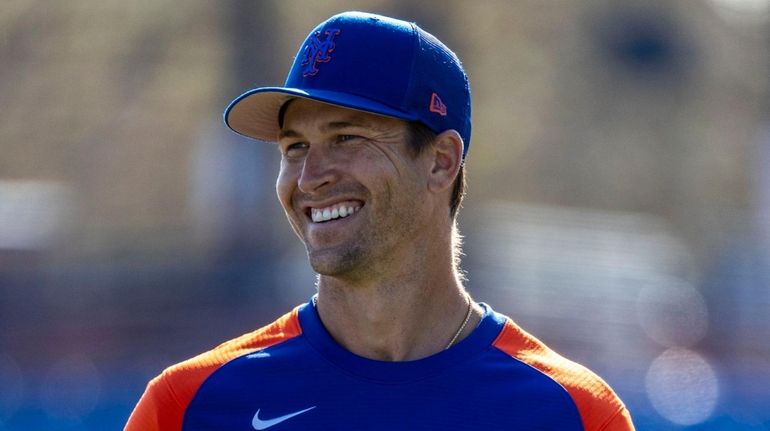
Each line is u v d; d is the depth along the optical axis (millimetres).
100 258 79500
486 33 107500
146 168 92875
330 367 11625
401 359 11789
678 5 117250
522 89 107750
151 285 65312
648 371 59188
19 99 96125
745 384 58656
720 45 116000
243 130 12570
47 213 85562
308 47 11844
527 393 11492
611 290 68438
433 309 11922
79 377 54594
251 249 77000
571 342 62344
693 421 53844
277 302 62656
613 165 104938
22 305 63000
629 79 111312
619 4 115125
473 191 100500
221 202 81562
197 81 96125
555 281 68500
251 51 85812
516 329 12125
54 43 98688
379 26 11742
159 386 11938
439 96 11820
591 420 11461
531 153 104375
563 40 111625
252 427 11484
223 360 11961
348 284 11750
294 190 11820
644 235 86625
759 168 106812
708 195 105000
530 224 80500
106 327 60406
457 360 11656
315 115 11570
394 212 11547
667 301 66812
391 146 11539
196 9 98875
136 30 99000
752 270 77375
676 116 108812
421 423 11320
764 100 111062
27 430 49125
